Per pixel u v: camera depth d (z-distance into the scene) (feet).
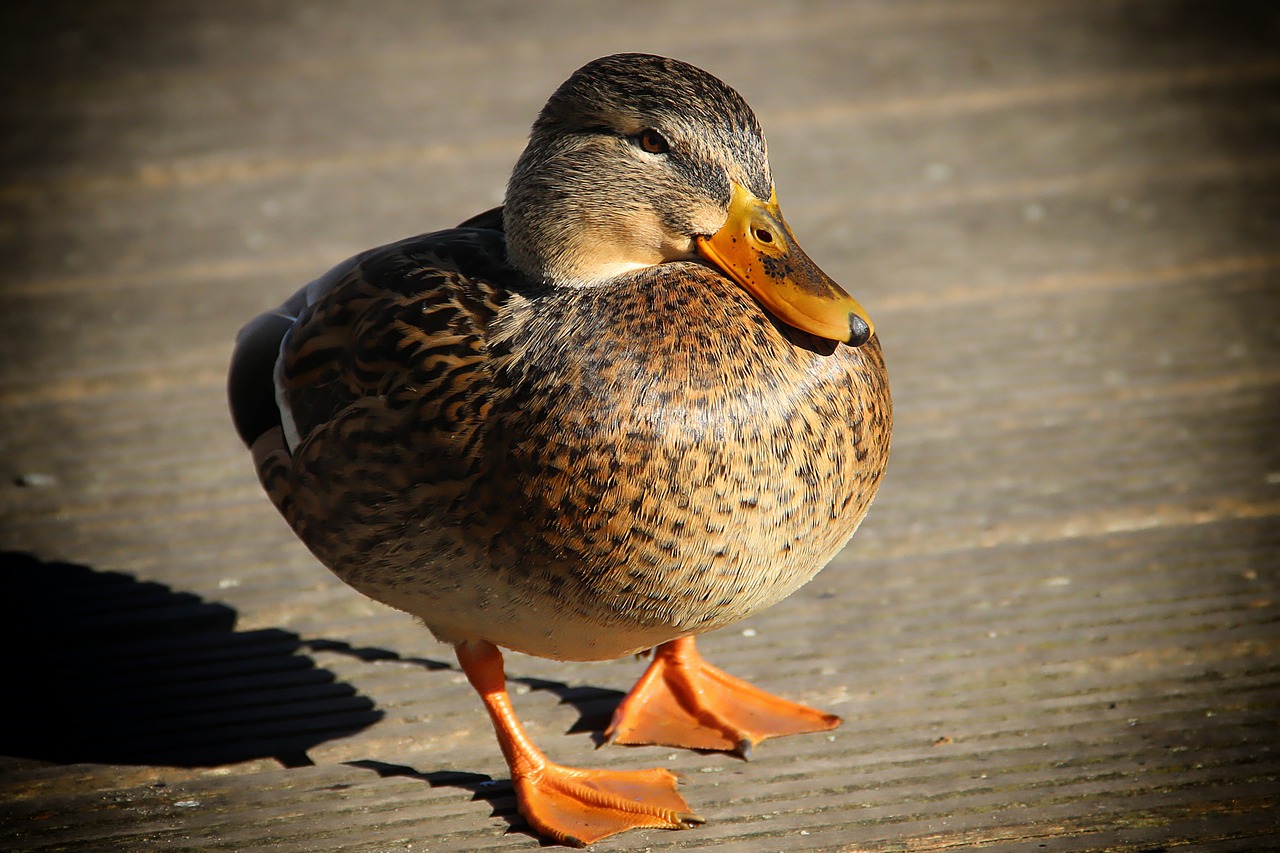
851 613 19.89
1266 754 16.52
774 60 42.63
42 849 15.67
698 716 17.75
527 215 15.99
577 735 17.83
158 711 18.28
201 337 28.94
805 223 33.14
